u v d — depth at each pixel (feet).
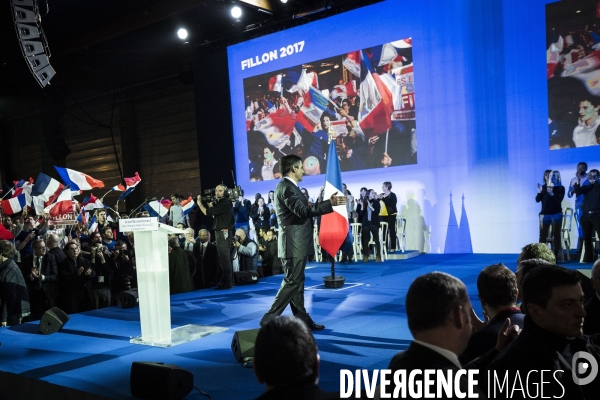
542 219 31.55
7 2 33.24
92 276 24.71
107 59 58.75
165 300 17.01
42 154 70.54
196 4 43.68
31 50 33.14
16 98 63.72
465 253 37.24
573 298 6.55
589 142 32.63
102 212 34.32
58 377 13.61
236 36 48.26
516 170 35.32
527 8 34.50
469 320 5.67
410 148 39.47
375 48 40.78
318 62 43.68
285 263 17.22
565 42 33.27
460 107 37.22
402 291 24.04
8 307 20.93
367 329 17.10
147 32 51.98
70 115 67.31
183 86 57.57
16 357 15.90
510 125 35.42
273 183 46.96
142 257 17.11
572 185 31.42
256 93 47.50
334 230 25.59
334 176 25.40
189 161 57.88
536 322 6.81
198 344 16.43
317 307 21.25
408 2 39.06
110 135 63.87
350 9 41.78
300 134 45.01
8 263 21.26
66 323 20.65
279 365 4.90
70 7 44.88
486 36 36.04
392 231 37.78
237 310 21.76
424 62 38.58
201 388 12.16
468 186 37.14
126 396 11.98
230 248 28.19
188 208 41.88
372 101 41.14
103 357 15.43
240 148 48.96
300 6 44.45
